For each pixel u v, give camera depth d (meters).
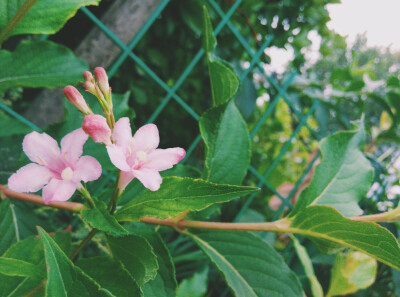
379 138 0.44
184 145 0.50
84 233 0.25
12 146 0.20
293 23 0.47
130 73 0.45
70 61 0.19
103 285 0.14
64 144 0.13
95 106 0.19
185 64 0.47
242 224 0.19
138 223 0.22
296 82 0.44
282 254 0.38
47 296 0.10
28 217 0.20
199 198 0.13
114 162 0.12
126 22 0.32
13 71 0.18
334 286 0.28
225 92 0.18
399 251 0.15
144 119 0.49
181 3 0.41
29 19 0.17
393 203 0.43
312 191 0.21
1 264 0.12
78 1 0.17
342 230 0.16
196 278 0.26
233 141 0.21
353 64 0.47
